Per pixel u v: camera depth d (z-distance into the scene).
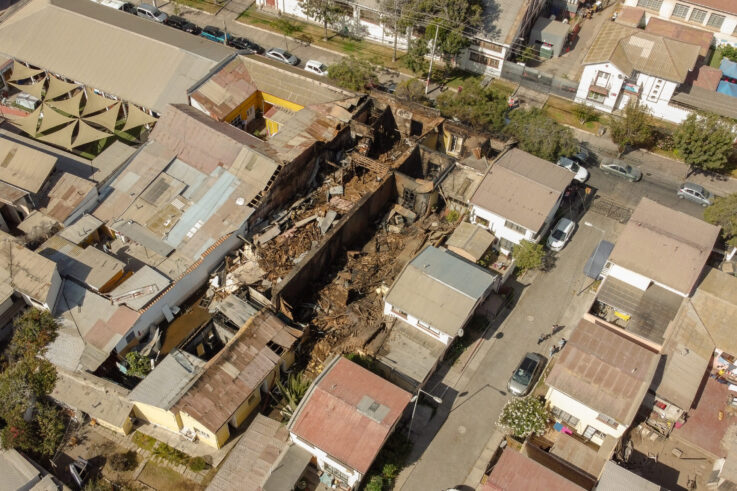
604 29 81.12
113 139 70.56
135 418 48.25
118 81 72.31
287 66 74.12
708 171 71.12
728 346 51.19
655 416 49.59
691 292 53.88
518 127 67.00
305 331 52.09
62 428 47.06
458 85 80.88
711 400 50.00
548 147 65.38
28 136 68.50
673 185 69.88
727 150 66.38
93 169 62.69
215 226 58.06
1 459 44.72
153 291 52.62
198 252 56.47
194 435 46.91
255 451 44.62
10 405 46.53
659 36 76.81
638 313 52.72
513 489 40.94
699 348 50.94
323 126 67.06
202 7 92.06
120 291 52.62
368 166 65.00
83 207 59.12
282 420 48.12
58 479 44.62
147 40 74.06
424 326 51.69
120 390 47.38
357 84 72.62
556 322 56.41
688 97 76.31
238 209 58.94
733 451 45.75
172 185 61.25
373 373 47.16
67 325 50.91
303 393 47.88
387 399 44.84
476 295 51.50
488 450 47.59
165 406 45.03
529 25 87.25
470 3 78.81
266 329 50.19
